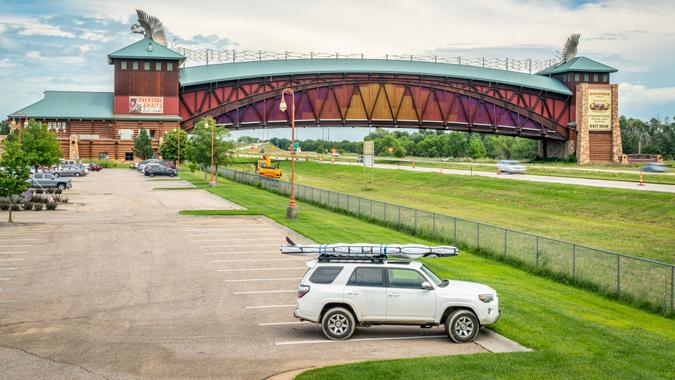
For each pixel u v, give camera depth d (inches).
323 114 5570.9
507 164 3998.5
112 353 637.3
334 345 676.1
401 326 757.3
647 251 1569.9
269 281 991.6
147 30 5196.9
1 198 2043.6
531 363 593.3
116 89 5044.3
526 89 6038.4
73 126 5059.1
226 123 5413.4
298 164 5762.8
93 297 882.8
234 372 582.6
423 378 547.8
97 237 1432.1
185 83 5118.1
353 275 707.4
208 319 776.3
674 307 890.7
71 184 2908.5
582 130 6087.6
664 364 603.5
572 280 1062.4
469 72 5871.1
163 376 569.3
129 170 4569.4
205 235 1482.5
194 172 4303.6
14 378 557.9
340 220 1876.2
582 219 2258.9
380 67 5615.2
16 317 775.1
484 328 732.7
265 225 1683.1
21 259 1159.6
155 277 1016.9
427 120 5777.6
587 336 697.0
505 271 1149.7
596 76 6259.8
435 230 1531.7
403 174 4234.7
